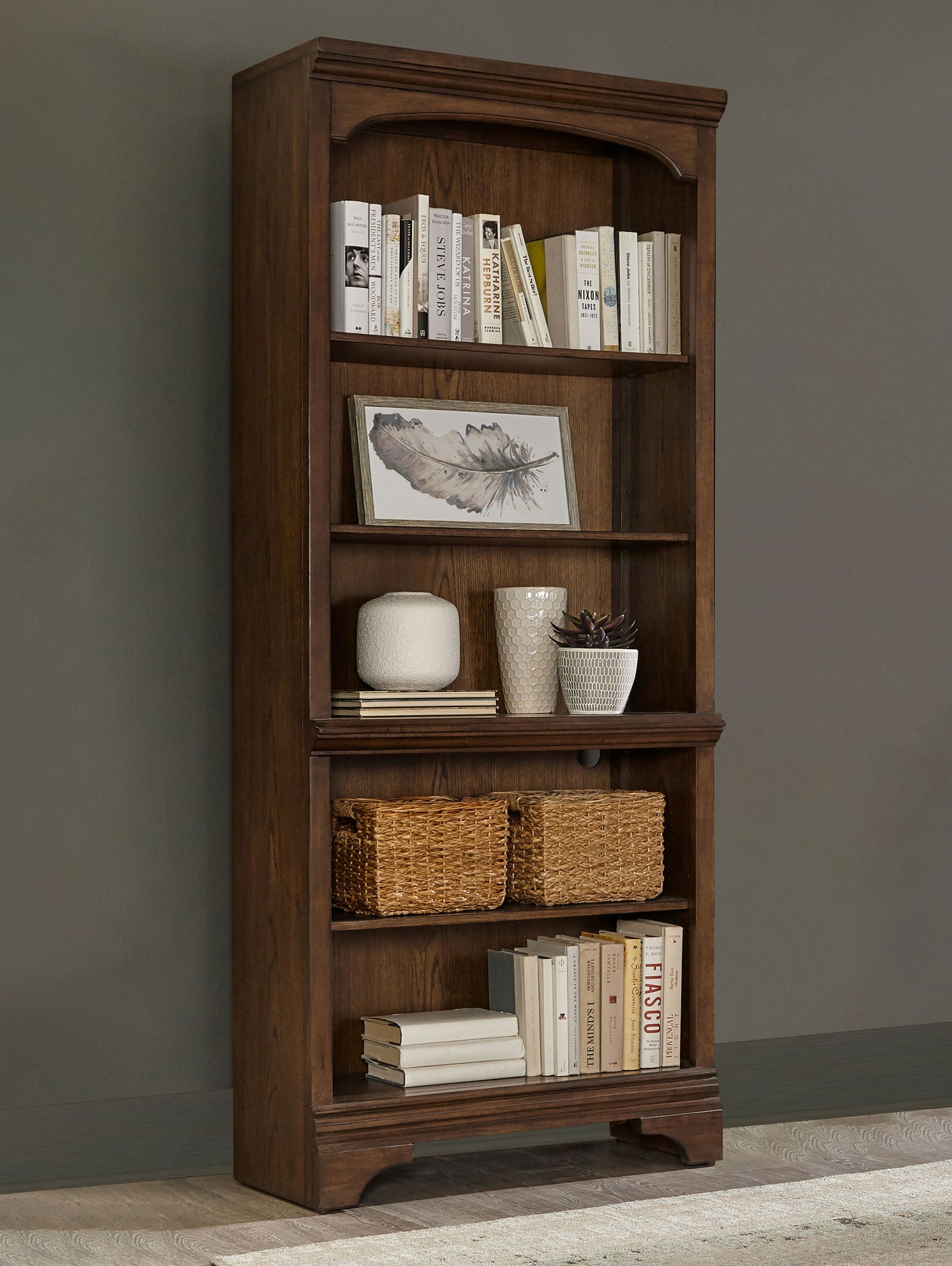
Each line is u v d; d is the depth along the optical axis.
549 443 3.79
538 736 3.46
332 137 3.30
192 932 3.65
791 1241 3.01
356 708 3.35
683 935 3.73
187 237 3.67
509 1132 3.48
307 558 3.28
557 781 3.92
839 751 4.43
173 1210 3.32
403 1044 3.43
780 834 4.36
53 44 3.55
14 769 3.49
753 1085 4.29
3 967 3.47
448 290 3.52
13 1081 3.47
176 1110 3.62
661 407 3.82
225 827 3.69
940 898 4.55
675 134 3.69
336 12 3.84
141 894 3.60
